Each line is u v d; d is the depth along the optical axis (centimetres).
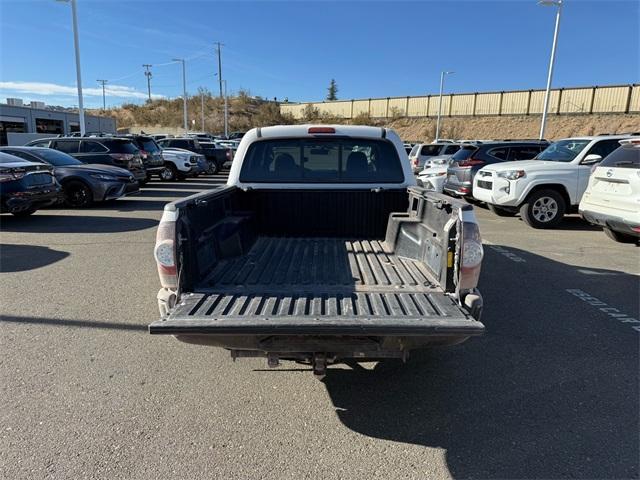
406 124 6366
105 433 286
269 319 256
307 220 474
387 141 475
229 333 251
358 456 269
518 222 1062
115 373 358
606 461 265
